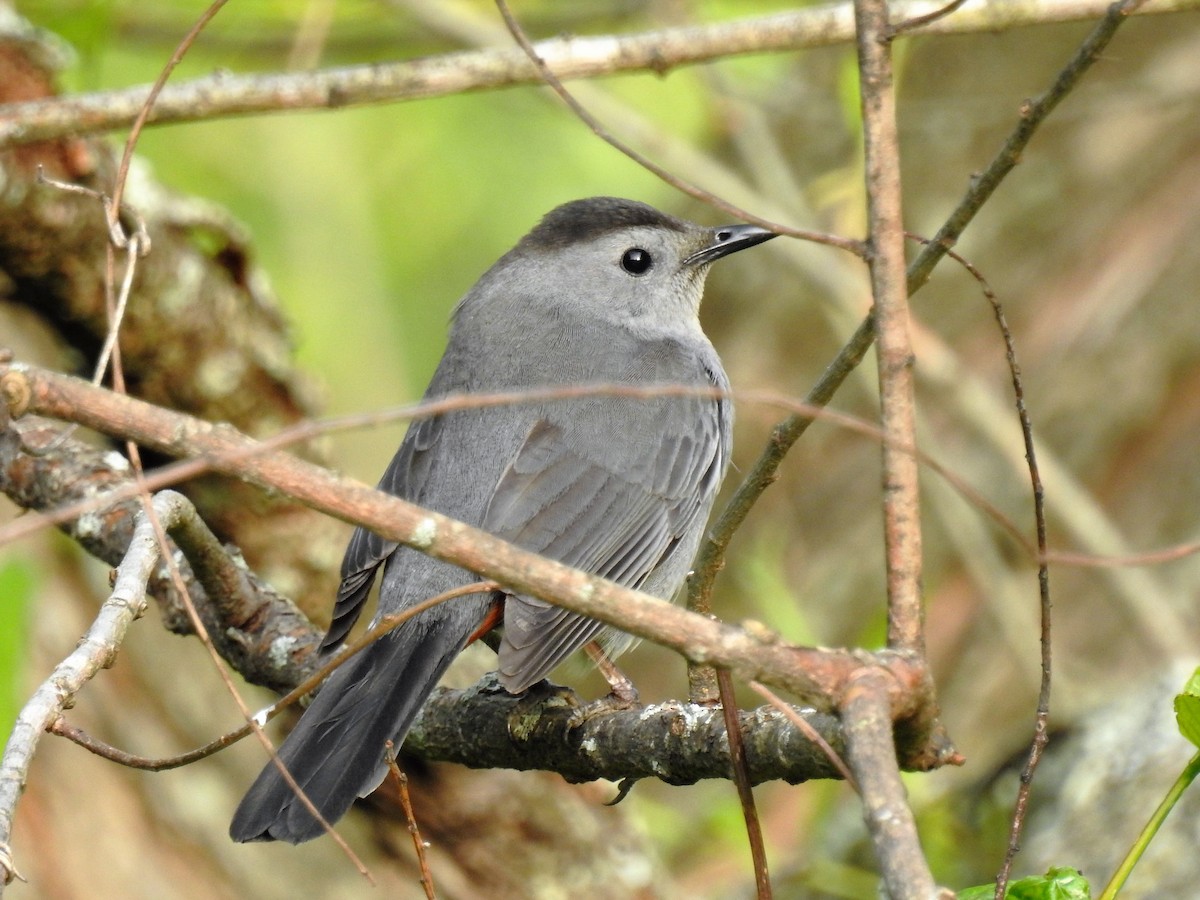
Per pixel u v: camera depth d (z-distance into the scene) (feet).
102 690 33.71
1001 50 48.39
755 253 50.55
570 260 35.32
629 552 30.91
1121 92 44.86
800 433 22.58
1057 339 46.42
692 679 23.29
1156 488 44.93
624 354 33.06
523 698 26.03
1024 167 48.03
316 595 34.14
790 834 40.01
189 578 27.58
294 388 34.88
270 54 44.91
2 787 17.81
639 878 35.63
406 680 26.25
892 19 27.30
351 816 35.09
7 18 31.50
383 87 27.55
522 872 34.63
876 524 46.88
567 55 27.96
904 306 18.37
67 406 16.05
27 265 30.96
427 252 54.54
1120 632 44.21
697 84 48.39
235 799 35.14
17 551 32.17
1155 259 46.29
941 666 45.27
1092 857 32.01
